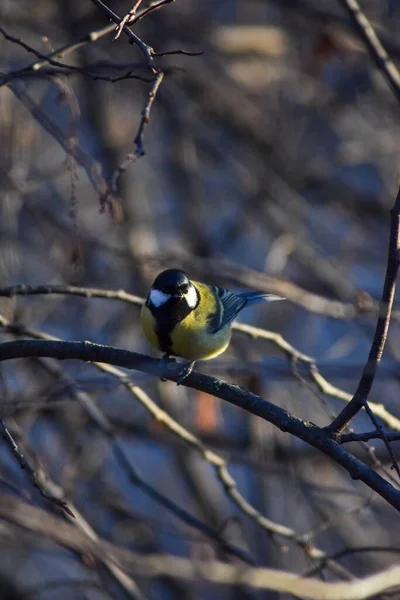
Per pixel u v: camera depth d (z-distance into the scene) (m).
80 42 7.50
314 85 14.65
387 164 15.05
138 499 14.09
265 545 12.27
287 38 14.67
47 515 7.53
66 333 13.58
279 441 12.71
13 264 11.51
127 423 12.34
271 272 12.98
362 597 7.79
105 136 13.91
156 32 13.91
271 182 14.40
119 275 13.52
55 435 12.50
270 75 14.82
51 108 13.36
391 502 5.68
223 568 8.05
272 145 14.95
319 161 15.20
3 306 10.85
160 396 12.66
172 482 14.40
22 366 12.05
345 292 13.09
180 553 12.12
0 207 11.62
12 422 9.59
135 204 13.96
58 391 9.30
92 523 11.54
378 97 14.82
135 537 11.53
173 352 7.71
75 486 12.05
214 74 14.91
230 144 15.27
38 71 7.22
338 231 15.59
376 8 15.62
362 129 14.93
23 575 12.50
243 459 11.58
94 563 7.75
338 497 12.77
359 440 5.99
